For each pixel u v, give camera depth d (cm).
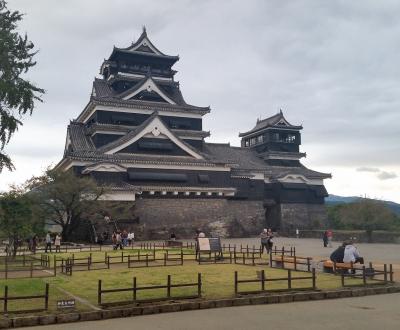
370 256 3083
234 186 6669
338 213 6744
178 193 5888
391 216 5203
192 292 1524
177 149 6125
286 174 7200
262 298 1397
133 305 1283
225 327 1075
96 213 4950
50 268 2372
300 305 1363
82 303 1332
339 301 1431
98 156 5616
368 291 1558
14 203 2906
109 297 1446
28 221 2972
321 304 1380
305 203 7325
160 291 1565
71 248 4131
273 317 1186
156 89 6656
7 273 2103
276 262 2439
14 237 2948
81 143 6238
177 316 1209
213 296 1427
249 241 5322
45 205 4631
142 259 2758
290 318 1173
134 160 5691
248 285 1700
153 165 5831
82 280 1877
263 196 6950
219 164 6219
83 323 1141
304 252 3516
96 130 6112
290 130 8056
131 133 5884
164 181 5853
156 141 6028
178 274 2064
